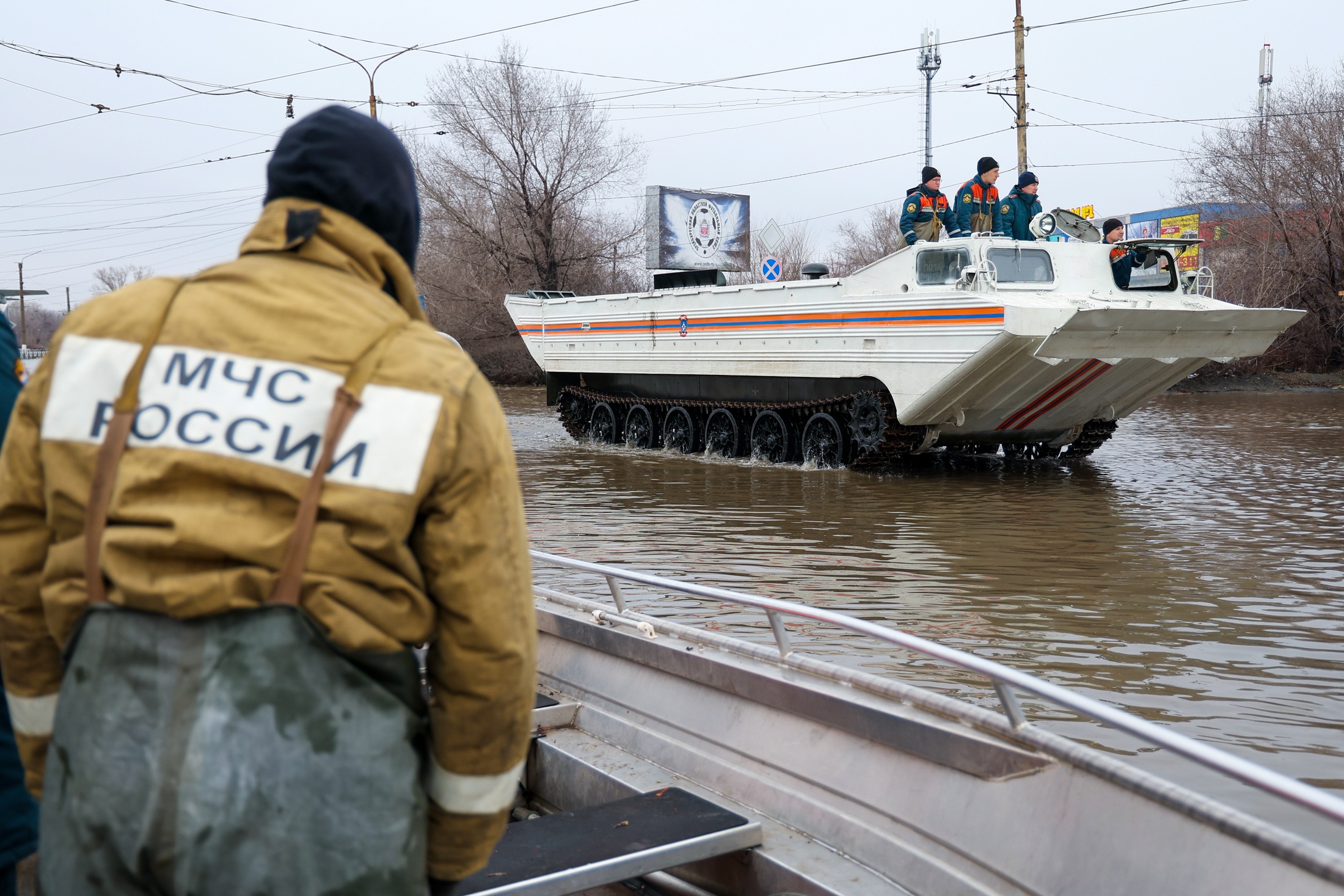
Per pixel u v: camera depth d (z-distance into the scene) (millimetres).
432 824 1762
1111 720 2320
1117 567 9445
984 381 15383
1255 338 15617
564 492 14867
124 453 1621
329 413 1610
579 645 4367
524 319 24922
